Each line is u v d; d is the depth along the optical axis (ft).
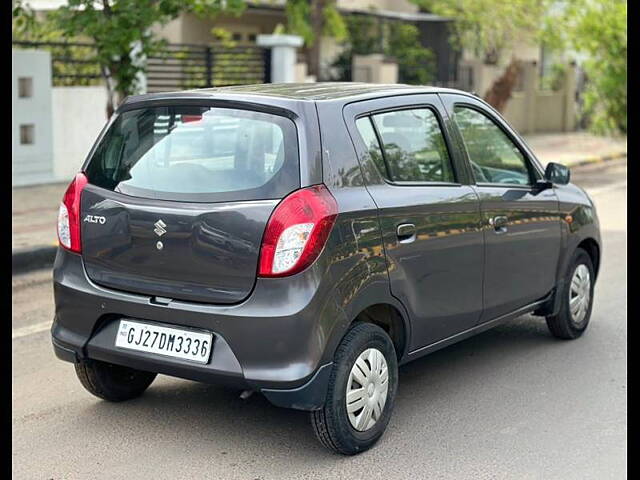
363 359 15.05
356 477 14.49
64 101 44.14
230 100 15.16
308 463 14.99
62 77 45.39
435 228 16.53
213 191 14.74
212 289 14.49
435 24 92.17
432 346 17.10
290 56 54.90
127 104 16.20
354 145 15.30
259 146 14.76
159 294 14.93
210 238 14.43
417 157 16.72
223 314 14.21
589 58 70.85
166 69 53.62
